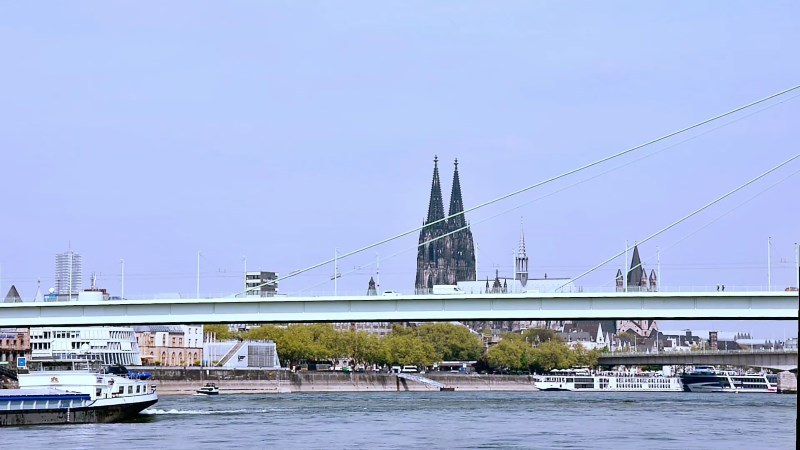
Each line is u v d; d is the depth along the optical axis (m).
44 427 160.12
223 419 182.00
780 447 135.25
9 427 159.38
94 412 169.38
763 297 197.50
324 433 152.75
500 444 137.50
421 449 131.50
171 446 134.50
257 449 131.50
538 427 165.12
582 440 143.25
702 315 199.00
